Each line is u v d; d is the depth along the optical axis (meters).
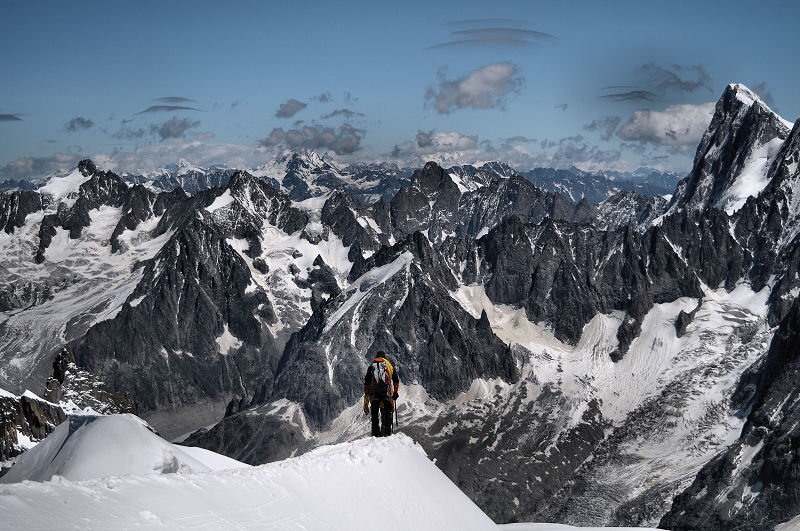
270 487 23.83
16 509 16.78
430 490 30.42
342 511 25.03
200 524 19.98
